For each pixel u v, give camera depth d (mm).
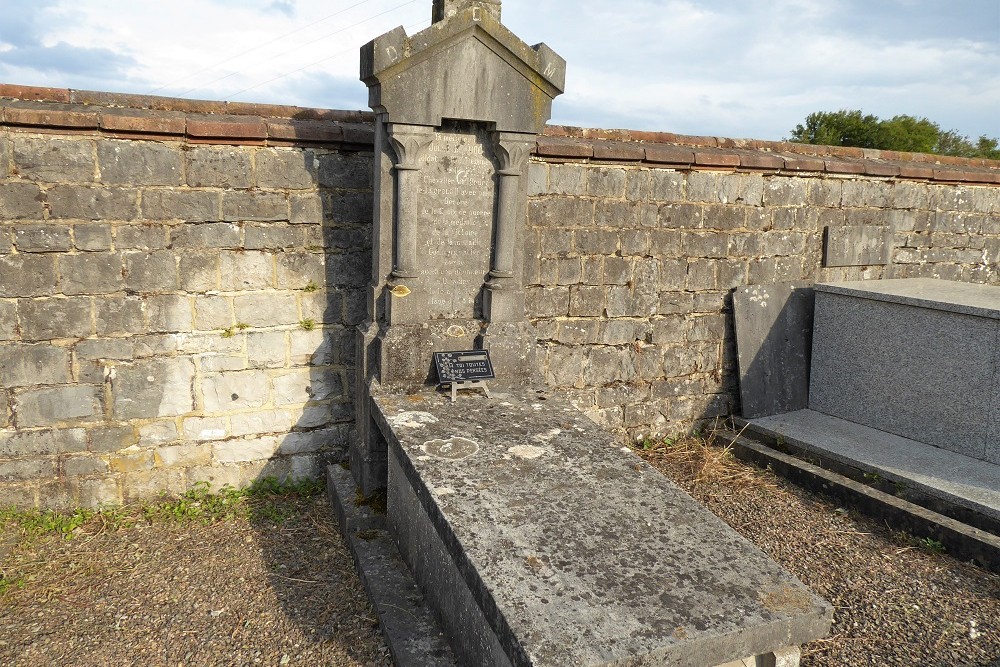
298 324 4887
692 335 6262
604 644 2275
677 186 5887
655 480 3461
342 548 4289
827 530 4840
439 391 4516
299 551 4250
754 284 6426
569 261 5621
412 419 4055
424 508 3314
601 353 5906
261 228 4668
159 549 4227
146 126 4227
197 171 4441
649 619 2408
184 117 4449
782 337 6535
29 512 4430
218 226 4555
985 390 5219
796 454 5824
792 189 6418
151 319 4504
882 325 5930
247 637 3465
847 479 5301
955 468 5137
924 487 4863
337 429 5133
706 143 6379
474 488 3281
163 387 4617
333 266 4906
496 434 3916
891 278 7207
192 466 4789
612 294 5840
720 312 6352
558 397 4586
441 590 3314
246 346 4777
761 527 4855
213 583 3906
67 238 4223
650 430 6250
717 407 6508
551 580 2605
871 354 6039
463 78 4277
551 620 2383
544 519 3037
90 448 4512
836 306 6316
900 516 4812
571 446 3812
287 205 4703
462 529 2922
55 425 4406
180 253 4496
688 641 2301
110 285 4371
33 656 3295
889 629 3709
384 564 3885
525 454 3674
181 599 3756
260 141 4559
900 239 7191
